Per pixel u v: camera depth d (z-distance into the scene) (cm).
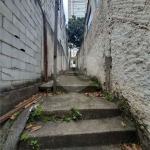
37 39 286
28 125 145
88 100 226
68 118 167
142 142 132
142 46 135
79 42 1167
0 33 132
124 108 173
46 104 197
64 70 973
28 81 225
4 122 133
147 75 127
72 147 133
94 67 394
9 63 153
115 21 211
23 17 200
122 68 185
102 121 166
